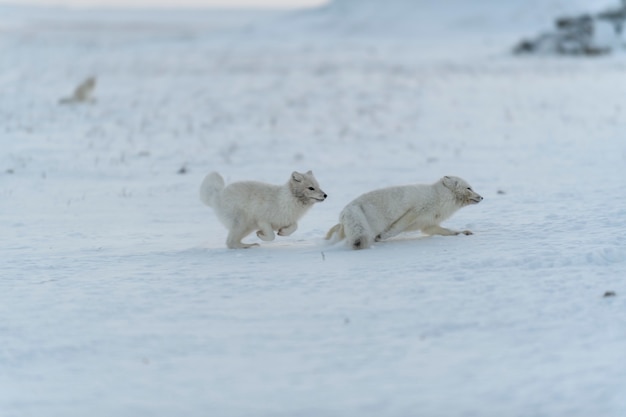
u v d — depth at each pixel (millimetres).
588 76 50438
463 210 16281
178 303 10086
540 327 8812
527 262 11492
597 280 10484
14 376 7898
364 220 12672
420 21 137500
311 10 172875
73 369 8039
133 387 7543
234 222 13062
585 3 134250
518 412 6852
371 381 7520
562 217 14961
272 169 22859
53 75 53031
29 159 23984
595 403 6969
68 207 18000
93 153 25469
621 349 8117
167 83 48656
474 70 57656
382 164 23484
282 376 7688
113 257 12906
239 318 9398
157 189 20141
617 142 25969
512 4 139750
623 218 14523
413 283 10562
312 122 32938
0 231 15492
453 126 31375
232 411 6988
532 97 40031
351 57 75812
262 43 105750
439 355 8102
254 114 35375
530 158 23828
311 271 11367
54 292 10805
